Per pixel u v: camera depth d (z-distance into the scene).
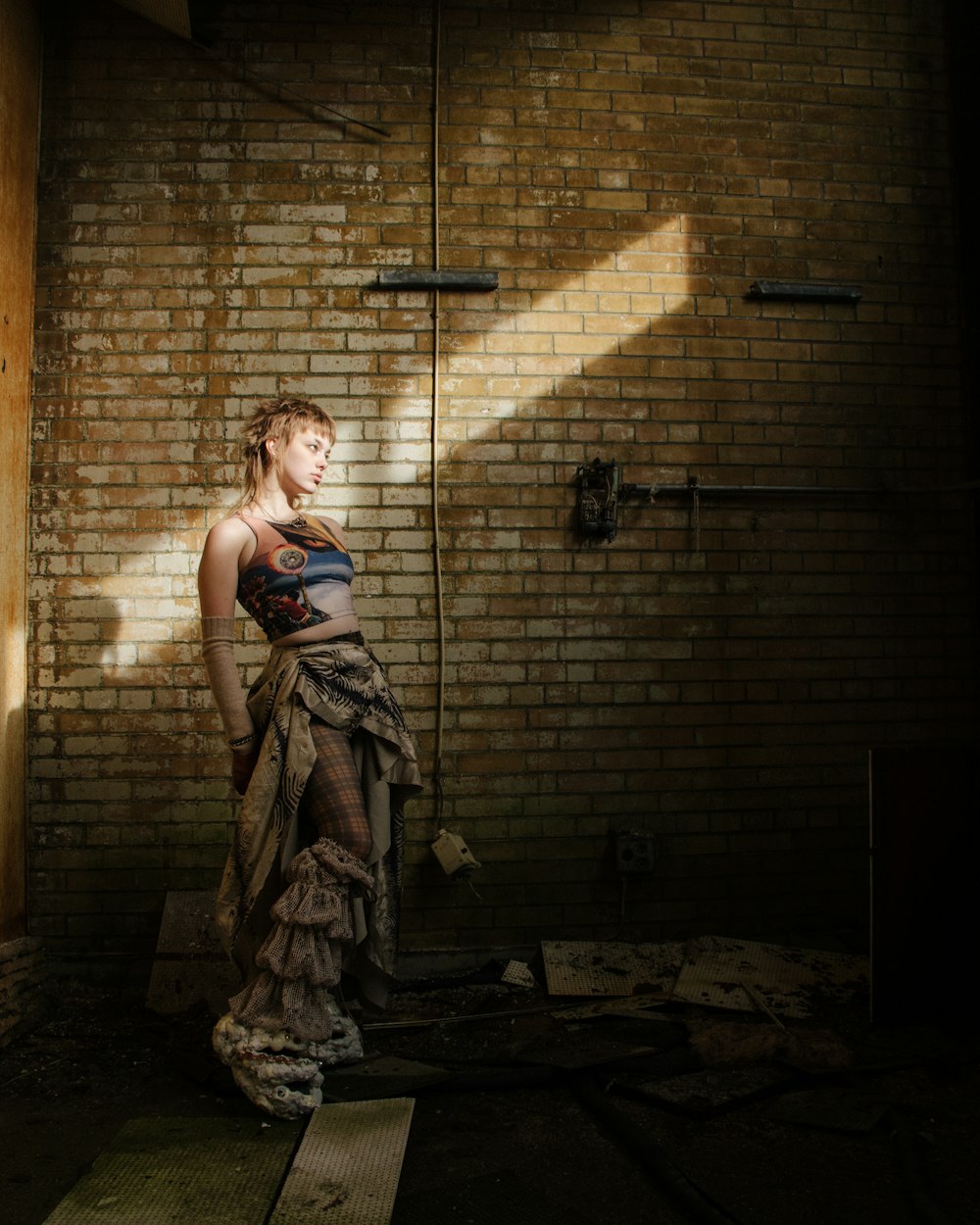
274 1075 2.14
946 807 2.84
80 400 3.40
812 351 3.69
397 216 3.53
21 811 3.23
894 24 3.80
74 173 3.45
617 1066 2.42
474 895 3.38
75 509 3.37
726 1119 2.18
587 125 3.63
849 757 3.59
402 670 3.41
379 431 3.47
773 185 3.71
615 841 3.40
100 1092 2.38
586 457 3.54
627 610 3.52
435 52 3.58
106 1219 1.72
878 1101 2.25
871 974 2.76
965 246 3.74
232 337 3.45
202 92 3.51
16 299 3.24
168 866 3.30
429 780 3.39
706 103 3.70
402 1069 2.46
